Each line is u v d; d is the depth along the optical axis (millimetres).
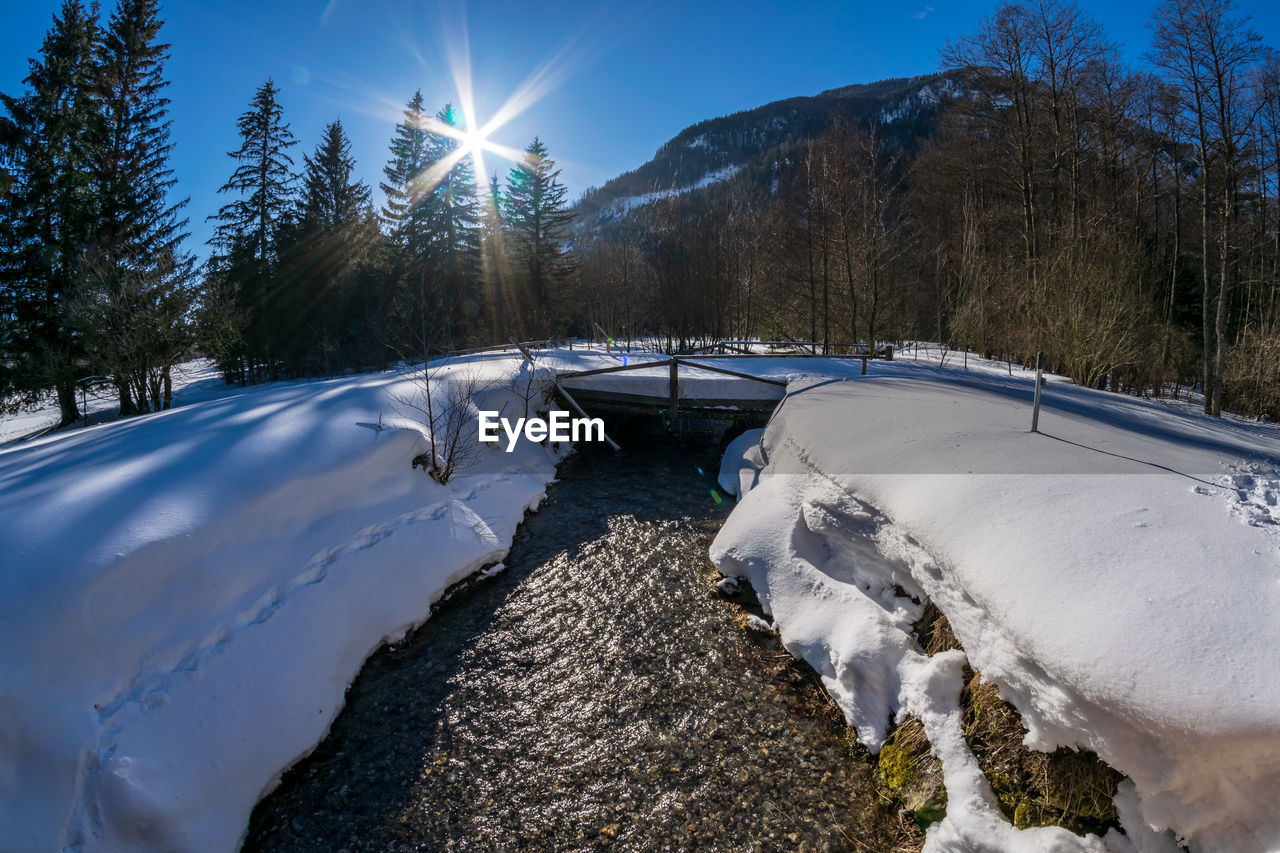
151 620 4930
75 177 22094
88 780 3918
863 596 5812
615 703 5430
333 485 7426
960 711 4234
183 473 6605
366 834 4234
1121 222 23438
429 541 7473
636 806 4367
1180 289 25531
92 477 6438
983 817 3555
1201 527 4031
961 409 8406
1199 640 3025
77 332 20500
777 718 5160
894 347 25219
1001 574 3984
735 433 13906
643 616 6793
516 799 4473
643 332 34531
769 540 7082
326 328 32875
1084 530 4168
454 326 33938
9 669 4043
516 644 6391
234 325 23656
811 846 3990
